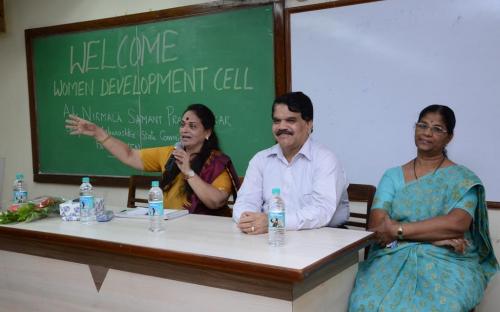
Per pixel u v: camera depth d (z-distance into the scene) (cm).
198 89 311
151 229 190
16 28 384
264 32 284
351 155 266
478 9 229
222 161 251
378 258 190
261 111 290
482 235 189
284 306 141
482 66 231
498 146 230
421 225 183
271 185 205
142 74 331
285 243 162
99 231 190
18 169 396
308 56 272
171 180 255
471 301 172
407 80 248
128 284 175
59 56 364
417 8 243
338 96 266
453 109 238
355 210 270
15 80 390
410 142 250
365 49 257
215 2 299
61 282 196
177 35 315
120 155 276
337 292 168
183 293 162
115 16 341
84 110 358
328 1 264
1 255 215
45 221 215
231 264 143
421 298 169
